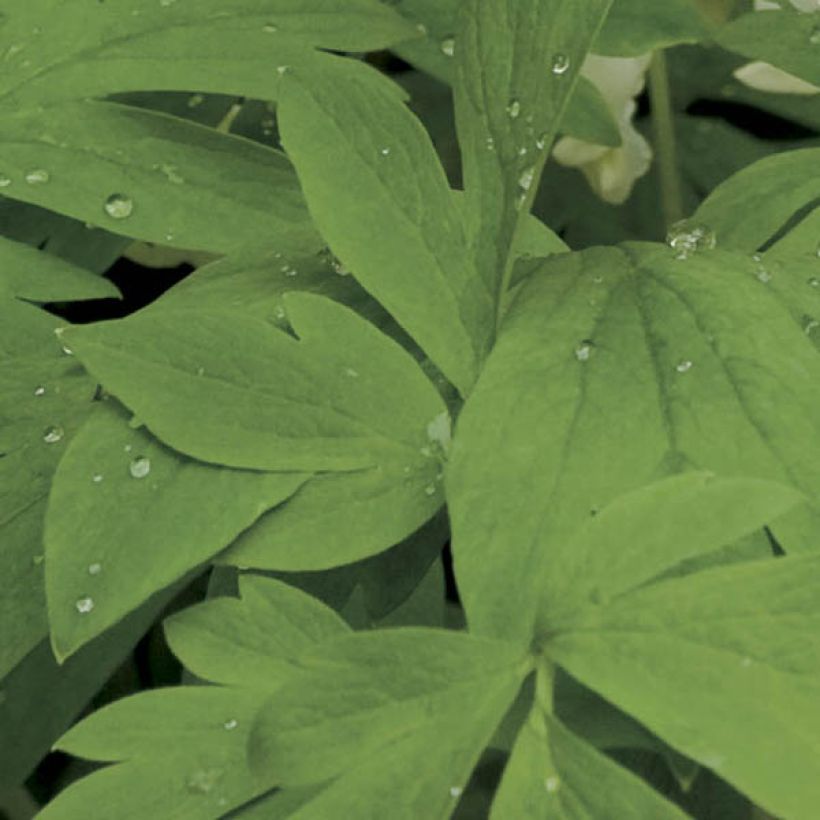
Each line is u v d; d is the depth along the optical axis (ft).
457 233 1.69
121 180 1.79
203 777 1.61
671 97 2.18
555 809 1.55
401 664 1.57
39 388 1.75
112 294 1.80
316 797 1.56
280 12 1.82
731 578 1.57
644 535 1.58
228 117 1.94
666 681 1.55
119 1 1.82
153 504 1.64
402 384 1.66
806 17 1.85
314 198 1.68
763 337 1.65
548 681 1.57
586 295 1.69
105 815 1.61
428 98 2.13
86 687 1.82
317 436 1.65
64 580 1.62
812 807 1.52
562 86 1.67
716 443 1.62
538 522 1.60
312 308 1.66
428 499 1.65
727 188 1.78
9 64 1.81
